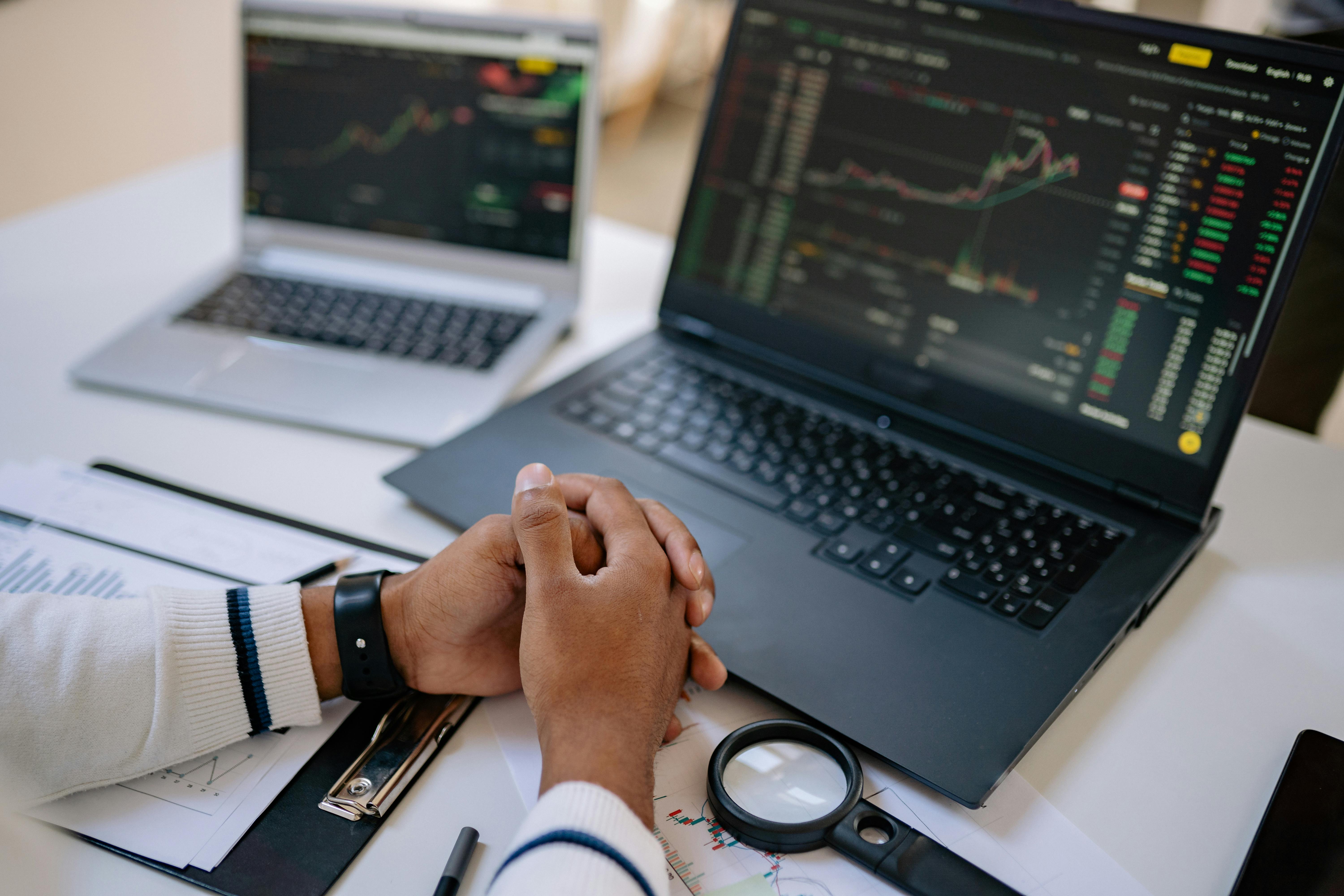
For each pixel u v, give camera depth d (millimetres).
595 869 423
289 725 559
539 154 986
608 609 537
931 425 806
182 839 490
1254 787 543
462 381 892
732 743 540
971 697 561
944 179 792
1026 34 752
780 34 865
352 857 485
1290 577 719
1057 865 493
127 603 561
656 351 920
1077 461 735
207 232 1200
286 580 648
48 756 505
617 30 3396
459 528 713
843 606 629
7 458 782
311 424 838
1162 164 698
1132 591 635
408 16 986
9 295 1039
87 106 1817
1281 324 1087
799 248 864
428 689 587
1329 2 999
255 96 1039
